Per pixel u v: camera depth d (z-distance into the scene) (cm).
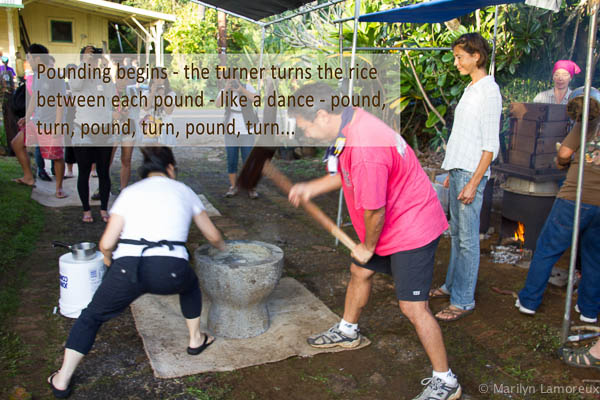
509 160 464
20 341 305
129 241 262
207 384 275
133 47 2317
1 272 397
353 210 279
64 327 326
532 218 446
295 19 870
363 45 730
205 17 2233
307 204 292
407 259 261
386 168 247
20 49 1648
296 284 409
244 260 322
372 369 297
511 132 459
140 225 264
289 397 269
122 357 298
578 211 298
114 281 257
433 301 387
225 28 1670
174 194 275
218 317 323
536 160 434
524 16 631
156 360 293
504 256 470
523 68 683
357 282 303
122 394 263
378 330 342
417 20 505
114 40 2362
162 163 284
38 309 348
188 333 327
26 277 399
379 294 400
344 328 316
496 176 682
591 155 311
